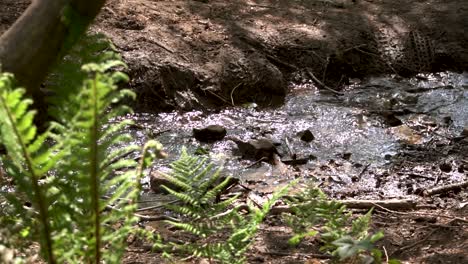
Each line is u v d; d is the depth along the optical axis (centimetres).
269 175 686
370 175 688
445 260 460
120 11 991
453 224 528
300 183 657
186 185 344
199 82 894
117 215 275
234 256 338
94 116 248
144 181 640
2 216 307
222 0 1114
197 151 744
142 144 757
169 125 824
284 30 1033
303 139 790
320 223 491
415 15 1124
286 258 452
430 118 868
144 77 862
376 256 381
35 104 673
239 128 828
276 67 959
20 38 331
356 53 1019
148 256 440
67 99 276
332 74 991
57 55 335
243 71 928
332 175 684
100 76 244
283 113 884
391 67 1020
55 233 295
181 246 334
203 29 997
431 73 1030
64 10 319
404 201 566
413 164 721
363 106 909
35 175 258
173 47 935
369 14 1121
